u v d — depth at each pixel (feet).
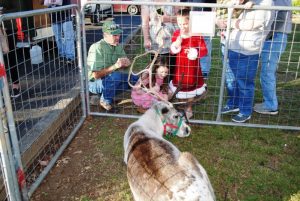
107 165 14.58
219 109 17.87
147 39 18.63
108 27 18.34
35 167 14.24
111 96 19.49
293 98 21.43
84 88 18.70
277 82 24.31
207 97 21.43
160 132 13.48
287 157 15.16
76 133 17.26
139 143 11.09
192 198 8.74
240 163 14.66
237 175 13.82
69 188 13.14
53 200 12.49
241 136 16.98
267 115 19.17
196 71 17.38
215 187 13.07
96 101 20.06
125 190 12.92
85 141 16.58
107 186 13.21
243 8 15.76
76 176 13.85
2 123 10.62
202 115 19.08
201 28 16.21
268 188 13.02
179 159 9.76
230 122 18.07
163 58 17.90
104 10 39.01
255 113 19.44
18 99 19.26
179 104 16.14
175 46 17.21
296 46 34.42
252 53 16.96
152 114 13.28
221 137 16.84
